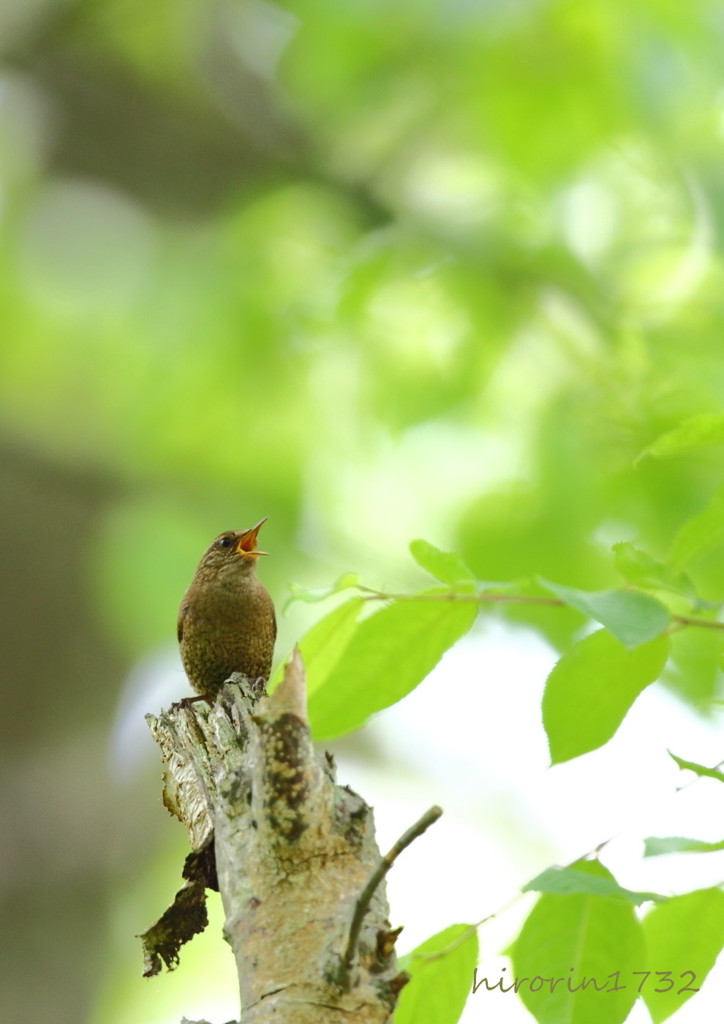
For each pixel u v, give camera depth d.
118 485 15.32
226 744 5.35
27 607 15.44
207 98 16.09
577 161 10.70
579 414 10.09
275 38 14.91
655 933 4.70
